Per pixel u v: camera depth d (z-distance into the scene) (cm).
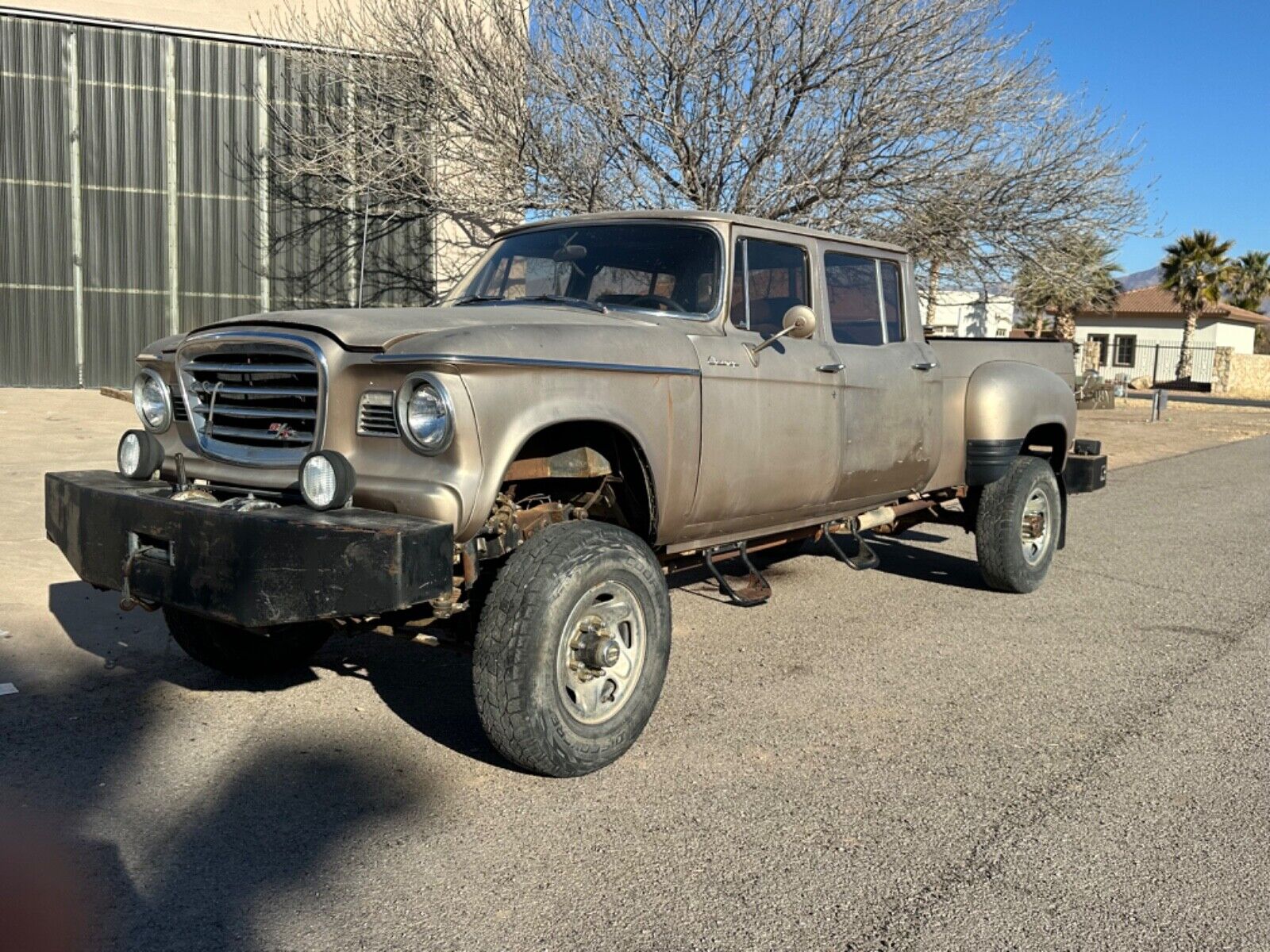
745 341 500
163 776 408
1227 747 456
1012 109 1342
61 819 371
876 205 1345
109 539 411
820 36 1254
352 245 1669
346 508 375
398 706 488
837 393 555
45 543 751
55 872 334
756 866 347
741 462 492
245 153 1652
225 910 315
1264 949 305
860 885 336
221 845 355
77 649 555
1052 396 724
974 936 309
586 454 442
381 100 1441
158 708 479
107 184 1620
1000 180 1337
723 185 1314
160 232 1644
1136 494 1283
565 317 452
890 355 607
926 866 349
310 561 350
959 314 2633
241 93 1641
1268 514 1123
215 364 422
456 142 1402
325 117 1566
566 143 1331
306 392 395
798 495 539
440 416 368
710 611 679
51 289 1620
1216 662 581
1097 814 390
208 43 1620
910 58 1278
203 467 426
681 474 459
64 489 439
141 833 362
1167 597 737
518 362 383
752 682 534
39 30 1573
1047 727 479
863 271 602
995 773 426
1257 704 513
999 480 700
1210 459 1733
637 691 421
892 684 536
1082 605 710
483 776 413
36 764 415
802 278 552
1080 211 1377
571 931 308
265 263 1675
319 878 335
